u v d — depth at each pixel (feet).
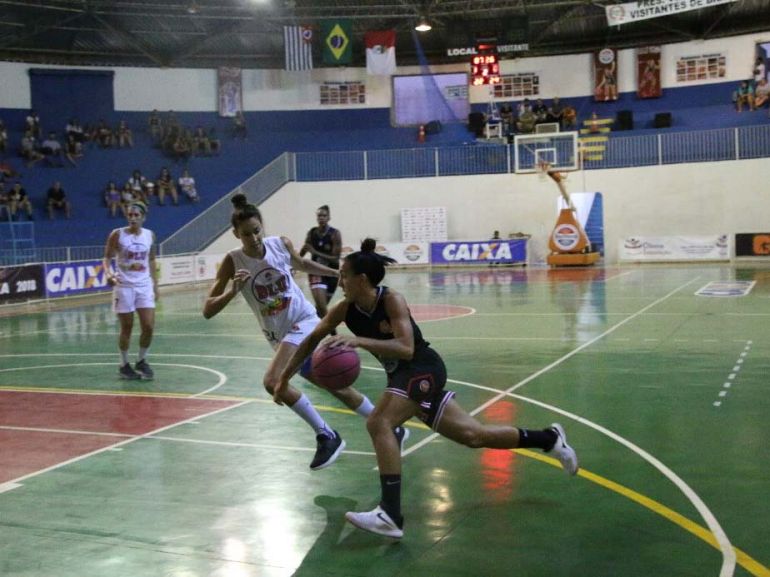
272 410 27.07
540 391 28.68
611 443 21.53
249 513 16.97
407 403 15.79
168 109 120.88
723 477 18.35
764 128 102.06
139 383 32.78
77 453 22.02
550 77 124.16
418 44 124.57
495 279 85.92
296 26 111.04
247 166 120.47
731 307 52.31
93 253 96.99
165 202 110.01
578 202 109.81
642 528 15.38
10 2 96.73
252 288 20.98
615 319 48.44
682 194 106.01
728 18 115.24
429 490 18.08
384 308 15.88
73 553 14.92
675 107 119.65
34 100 113.50
